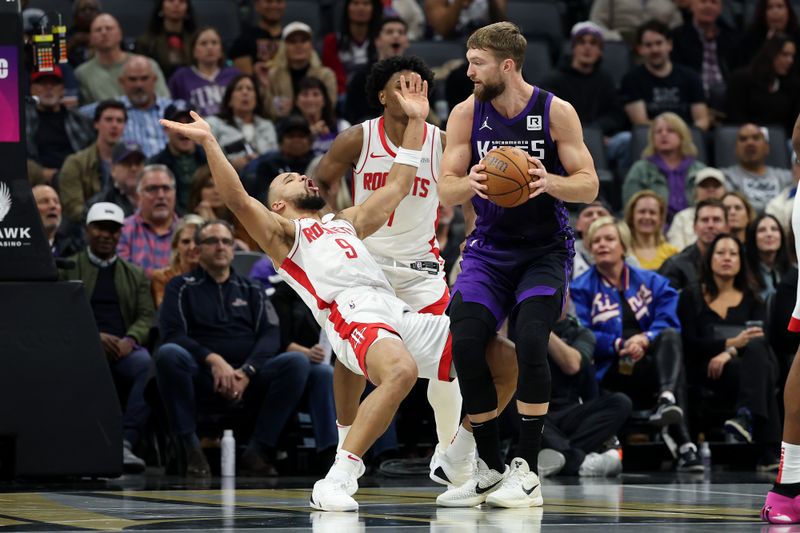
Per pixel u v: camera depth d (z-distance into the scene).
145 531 4.74
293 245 6.50
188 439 10.03
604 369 11.51
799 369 5.49
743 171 15.29
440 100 16.06
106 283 11.18
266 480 9.35
